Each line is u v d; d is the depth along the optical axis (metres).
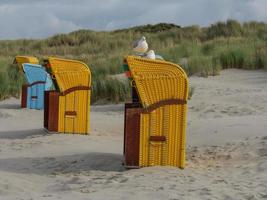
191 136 11.59
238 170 8.48
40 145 11.48
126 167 8.84
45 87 18.95
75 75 13.15
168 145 8.85
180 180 7.79
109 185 7.63
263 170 8.31
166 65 8.82
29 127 14.48
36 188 7.74
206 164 9.14
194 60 24.84
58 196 7.09
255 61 24.42
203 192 6.98
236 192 6.94
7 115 17.00
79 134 13.09
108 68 26.64
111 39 51.41
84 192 7.27
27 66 18.83
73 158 9.93
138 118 8.80
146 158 8.86
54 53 47.47
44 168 9.23
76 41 53.12
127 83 19.88
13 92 22.64
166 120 8.84
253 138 10.67
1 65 28.23
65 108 13.11
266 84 20.73
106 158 9.73
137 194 6.98
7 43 56.97
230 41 33.22
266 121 12.44
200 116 14.54
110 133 13.28
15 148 11.24
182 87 8.80
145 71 8.79
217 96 18.11
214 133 11.55
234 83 21.50
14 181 8.05
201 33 43.59
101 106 18.70
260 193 6.86
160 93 8.80
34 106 18.86
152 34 51.69
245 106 15.59
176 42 42.50
